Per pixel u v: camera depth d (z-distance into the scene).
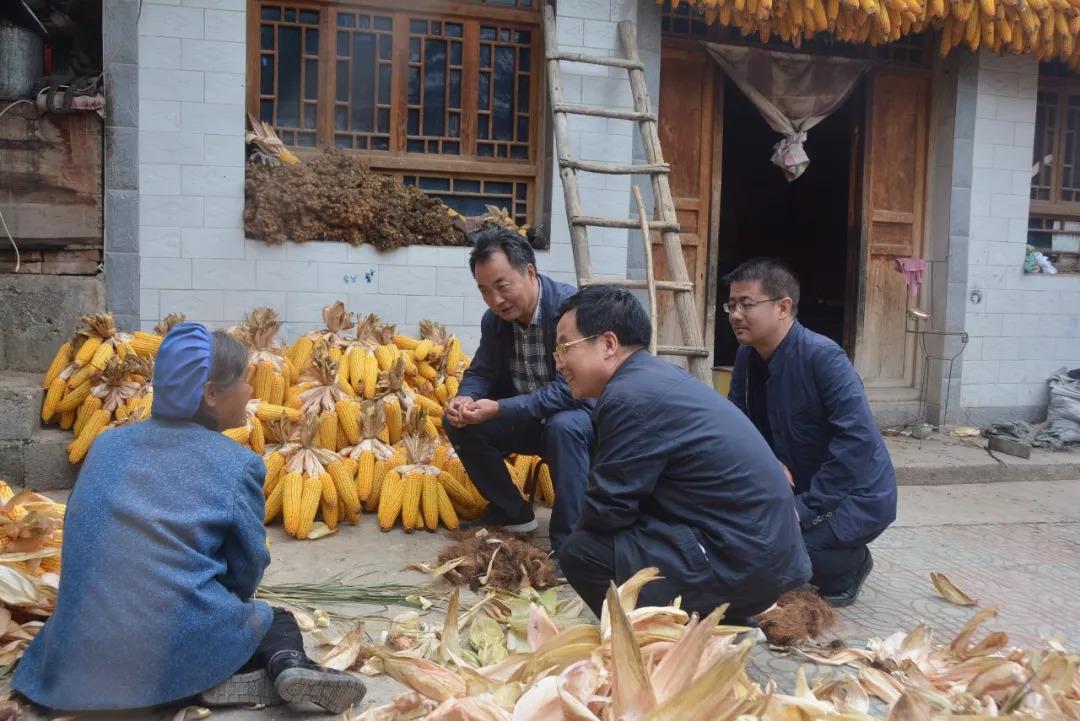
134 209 4.89
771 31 5.86
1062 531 4.61
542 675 2.21
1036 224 7.05
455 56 5.62
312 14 5.39
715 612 2.06
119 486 2.21
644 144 5.14
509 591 3.28
